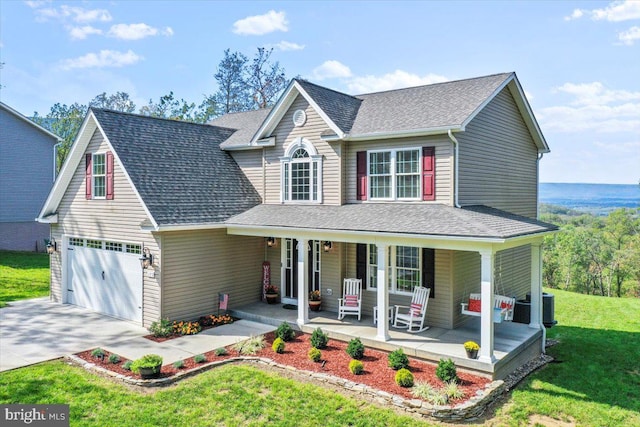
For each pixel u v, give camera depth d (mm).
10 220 29750
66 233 17094
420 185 13305
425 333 12289
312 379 9711
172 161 15711
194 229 14086
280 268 16406
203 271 14516
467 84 14953
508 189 15945
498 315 11656
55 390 8914
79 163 16391
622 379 10680
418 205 13133
